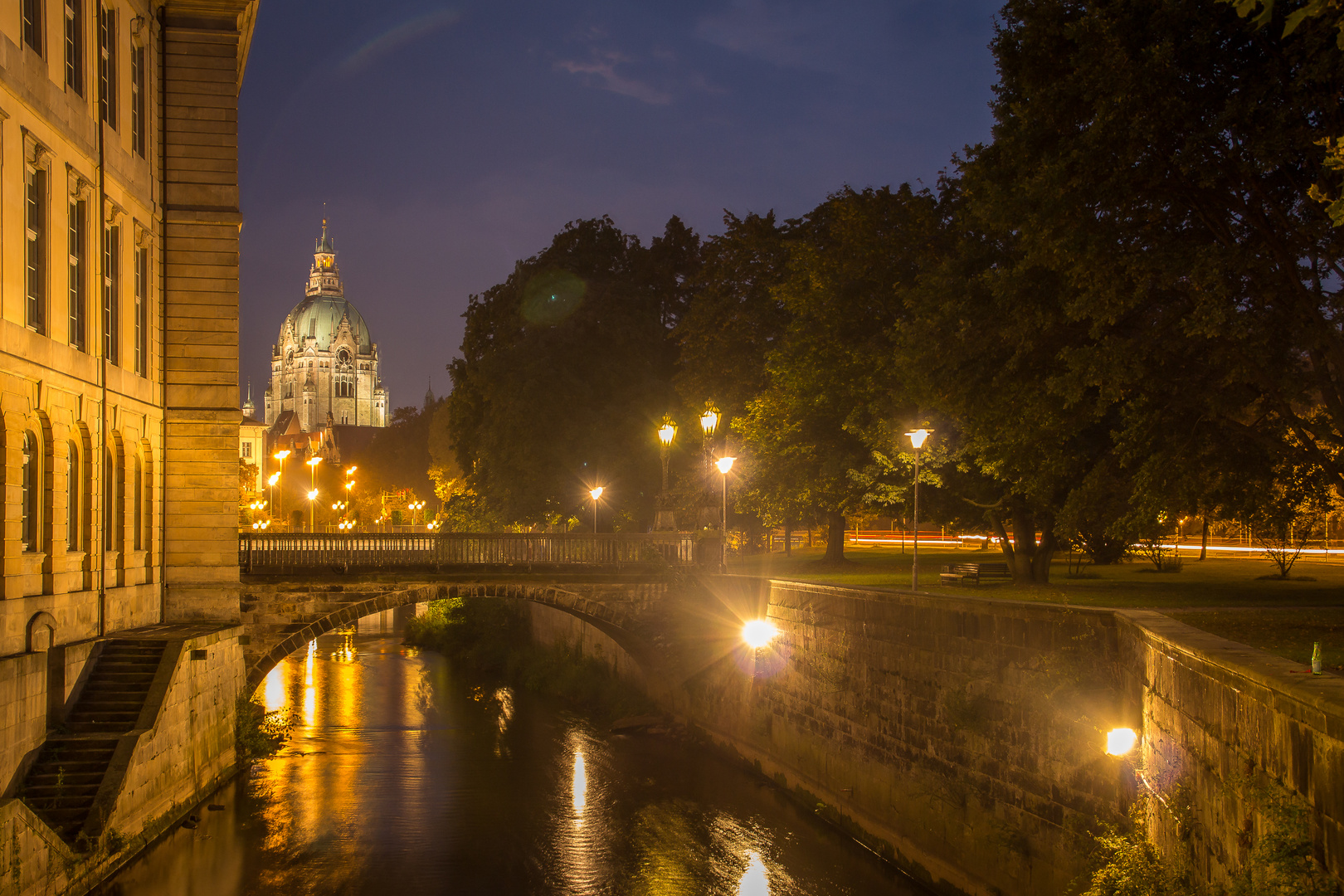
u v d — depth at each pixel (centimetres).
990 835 1969
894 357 2903
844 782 2573
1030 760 1867
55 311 2270
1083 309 1891
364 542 3347
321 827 2598
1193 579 3325
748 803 2781
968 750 2062
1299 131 1616
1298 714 959
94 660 2409
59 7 2306
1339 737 865
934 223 3356
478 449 5831
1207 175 1709
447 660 5744
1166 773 1402
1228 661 1161
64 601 2314
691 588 3469
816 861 2336
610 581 3462
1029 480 2350
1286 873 927
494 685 4850
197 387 3012
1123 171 1788
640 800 2848
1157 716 1460
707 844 2477
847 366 3403
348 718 4044
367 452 14350
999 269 2275
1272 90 1662
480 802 2847
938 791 2155
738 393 4491
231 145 3066
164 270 3009
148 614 2870
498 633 5878
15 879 1698
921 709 2242
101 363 2516
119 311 2666
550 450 5247
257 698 4506
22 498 2134
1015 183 2089
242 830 2542
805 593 2831
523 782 3058
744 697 3203
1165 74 1697
